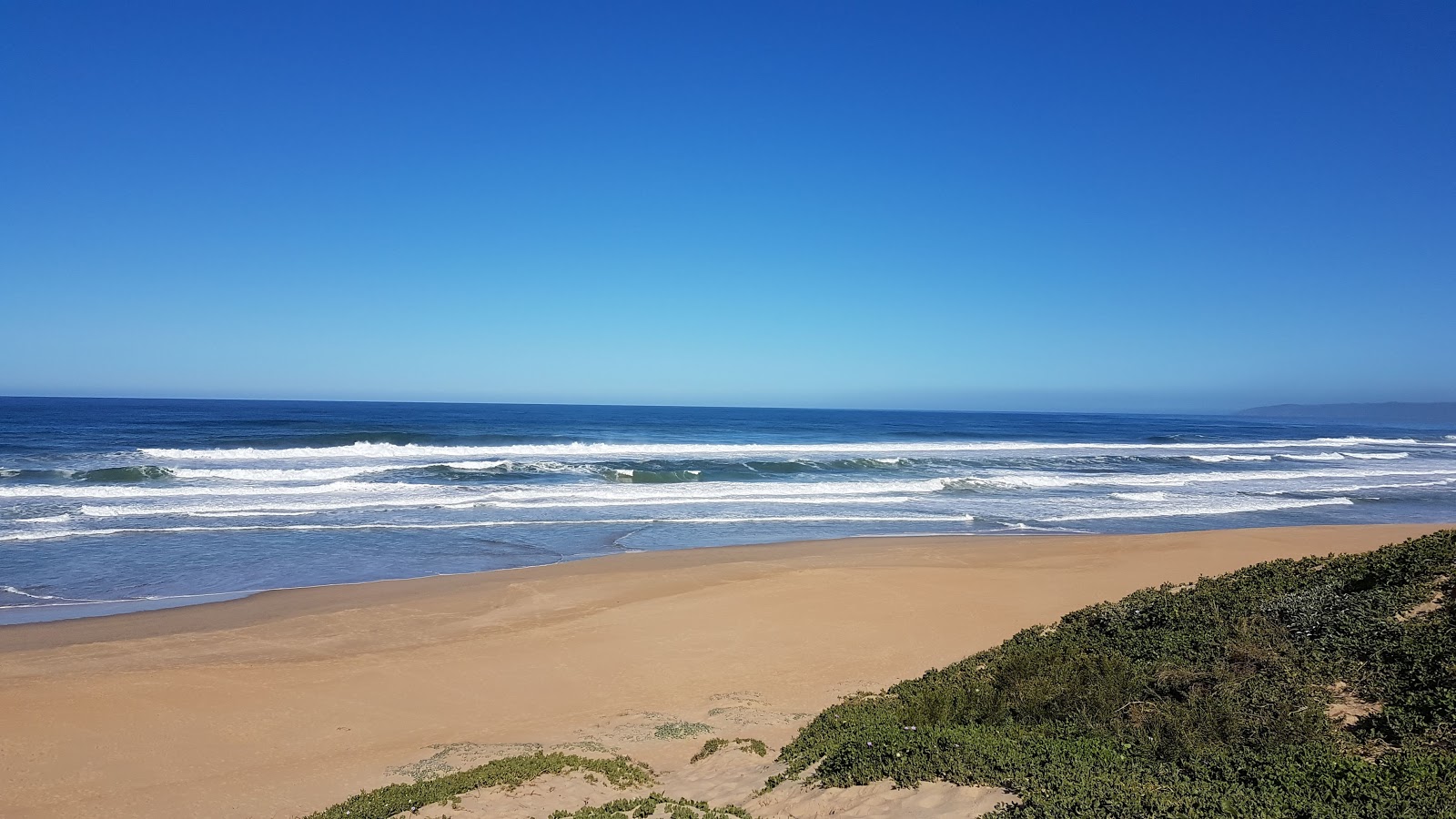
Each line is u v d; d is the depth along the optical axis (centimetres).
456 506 2808
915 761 676
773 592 1661
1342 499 3425
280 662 1263
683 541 2355
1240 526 2759
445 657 1295
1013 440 7381
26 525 2280
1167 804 519
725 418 11994
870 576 1792
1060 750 659
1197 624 957
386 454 4366
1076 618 1151
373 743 976
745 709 1063
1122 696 792
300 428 6278
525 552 2156
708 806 705
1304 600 931
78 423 6469
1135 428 10975
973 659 1080
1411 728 622
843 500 3139
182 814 782
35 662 1243
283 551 2083
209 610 1559
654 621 1477
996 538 2370
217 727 1015
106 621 1474
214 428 6106
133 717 1036
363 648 1344
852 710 917
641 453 4731
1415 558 945
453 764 881
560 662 1276
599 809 706
